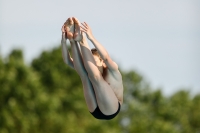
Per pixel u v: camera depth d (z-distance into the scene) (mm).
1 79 169375
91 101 42062
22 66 173125
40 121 165625
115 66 41656
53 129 166375
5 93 167375
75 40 41344
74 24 41344
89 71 41219
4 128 161375
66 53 42344
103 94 41438
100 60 42250
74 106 179125
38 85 172500
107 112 41875
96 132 171875
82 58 42000
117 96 42219
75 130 168250
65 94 185125
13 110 163250
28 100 167625
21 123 162250
